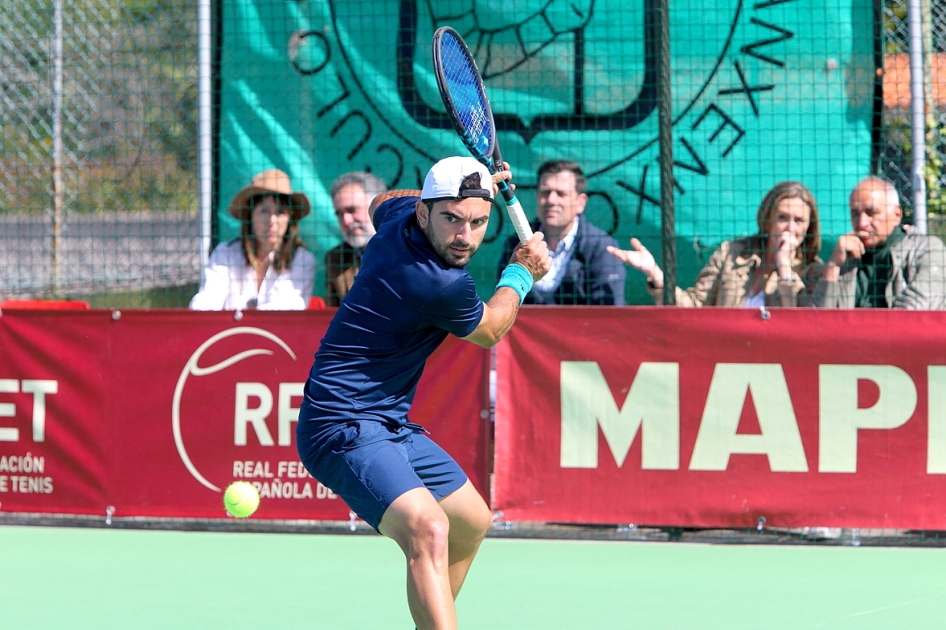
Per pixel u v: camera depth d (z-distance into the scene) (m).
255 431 19.69
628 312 18.83
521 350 19.08
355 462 11.15
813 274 20.53
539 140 23.44
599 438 18.91
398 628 14.14
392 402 11.78
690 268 23.09
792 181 21.56
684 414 18.72
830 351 18.44
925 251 19.98
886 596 15.69
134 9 24.92
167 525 20.70
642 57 22.95
